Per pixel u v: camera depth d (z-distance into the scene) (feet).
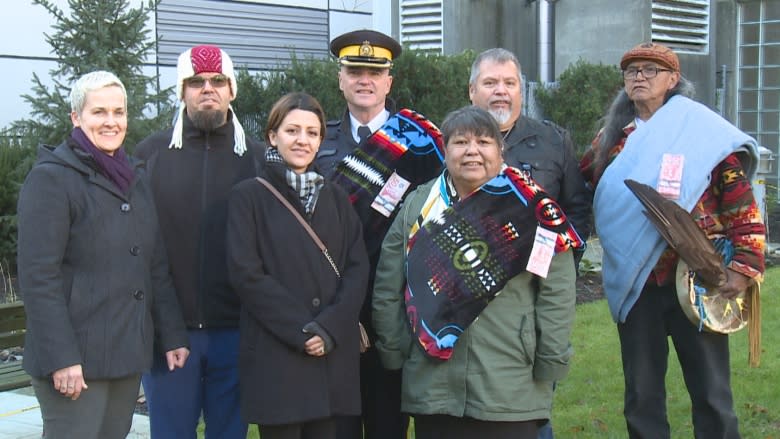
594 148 14.89
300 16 44.34
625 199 13.53
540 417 11.96
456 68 36.78
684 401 18.86
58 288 10.89
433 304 11.78
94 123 11.33
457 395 11.76
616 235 13.62
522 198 11.94
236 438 13.25
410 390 12.09
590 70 42.88
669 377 20.54
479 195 12.01
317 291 11.96
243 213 11.94
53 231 10.91
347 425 13.64
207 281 12.92
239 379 12.12
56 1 36.35
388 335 12.45
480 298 11.64
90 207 11.21
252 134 35.68
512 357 11.77
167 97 29.84
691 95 14.05
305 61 37.45
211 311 12.95
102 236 11.24
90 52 28.58
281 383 11.66
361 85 14.07
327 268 12.07
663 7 47.26
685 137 13.35
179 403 12.94
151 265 12.28
